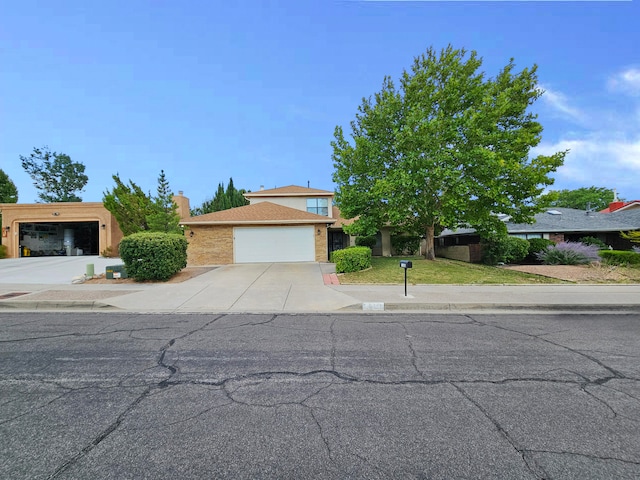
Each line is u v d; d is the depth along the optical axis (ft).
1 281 38.52
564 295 29.09
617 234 68.69
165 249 36.94
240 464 7.24
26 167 144.25
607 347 15.78
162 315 22.84
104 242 75.77
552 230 67.46
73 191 156.25
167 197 66.59
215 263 59.62
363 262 43.01
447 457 7.48
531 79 50.26
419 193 46.26
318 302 26.76
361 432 8.48
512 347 15.71
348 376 12.15
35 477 6.84
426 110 46.60
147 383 11.54
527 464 7.25
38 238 83.92
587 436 8.37
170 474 6.93
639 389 11.12
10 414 9.45
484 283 36.24
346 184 49.85
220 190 115.44
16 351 14.99
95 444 7.98
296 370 12.75
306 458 7.45
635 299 27.37
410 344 16.15
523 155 44.93
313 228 61.21
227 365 13.25
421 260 51.65
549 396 10.57
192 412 9.53
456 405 9.94
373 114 48.65
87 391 10.92
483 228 48.08
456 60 47.88
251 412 9.52
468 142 44.04
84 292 30.73
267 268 49.75
